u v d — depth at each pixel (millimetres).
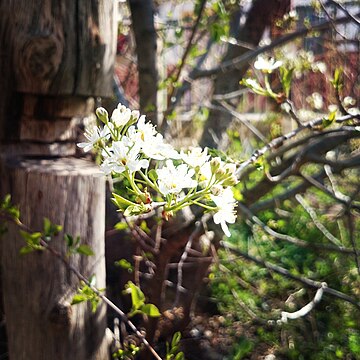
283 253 1132
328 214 1171
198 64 1072
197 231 707
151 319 744
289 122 1214
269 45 958
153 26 897
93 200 563
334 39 1025
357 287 997
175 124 1155
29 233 546
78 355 570
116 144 316
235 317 982
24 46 534
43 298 558
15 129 585
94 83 563
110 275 844
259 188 813
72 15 538
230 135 1018
